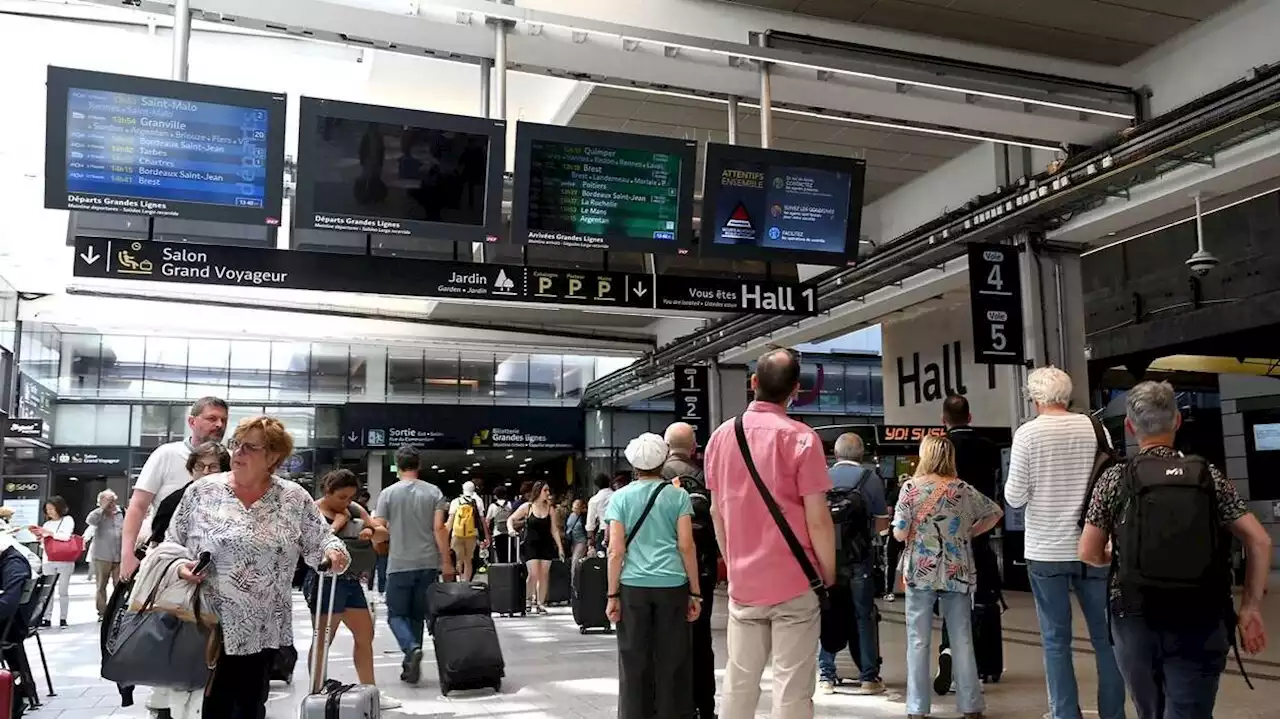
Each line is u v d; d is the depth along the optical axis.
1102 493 3.41
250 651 3.45
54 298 19.80
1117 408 20.28
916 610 5.29
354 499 6.40
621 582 4.67
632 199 7.79
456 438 28.16
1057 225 10.99
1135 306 13.72
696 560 4.73
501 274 8.31
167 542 3.50
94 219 7.30
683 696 4.58
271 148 6.88
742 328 17.89
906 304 15.01
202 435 4.65
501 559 15.73
